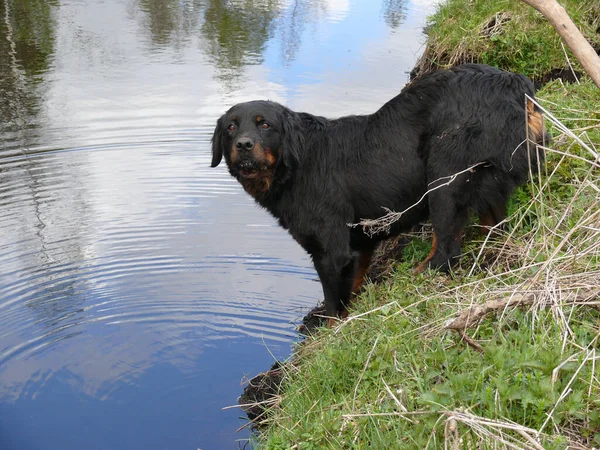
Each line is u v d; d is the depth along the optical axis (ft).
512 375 5.87
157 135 13.52
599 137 8.41
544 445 5.39
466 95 7.80
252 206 11.66
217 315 9.17
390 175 8.16
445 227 7.95
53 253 10.39
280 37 19.95
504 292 6.58
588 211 6.64
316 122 8.54
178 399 7.89
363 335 7.02
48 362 8.43
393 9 22.93
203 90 15.47
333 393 6.66
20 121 14.06
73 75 16.61
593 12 11.87
